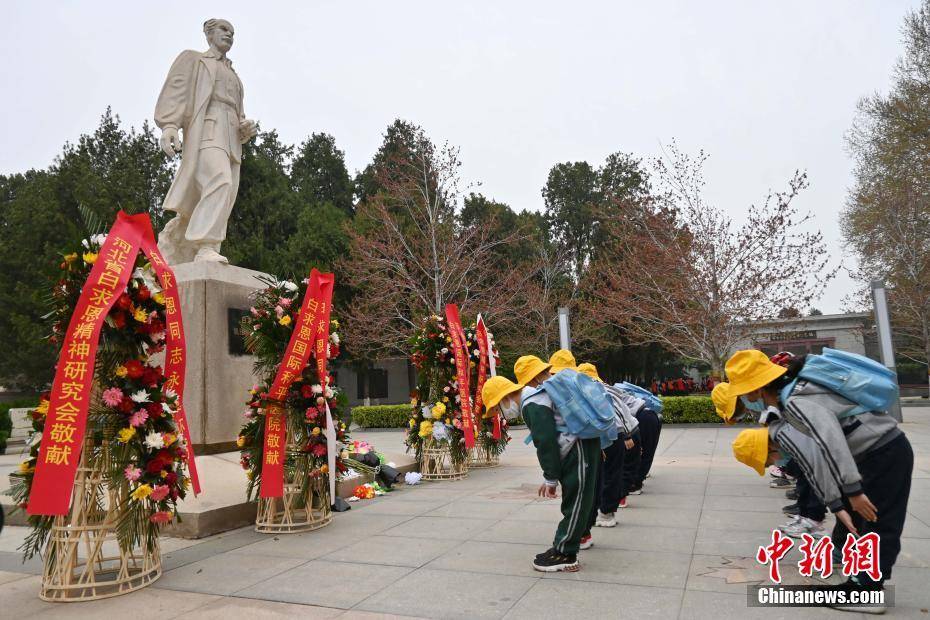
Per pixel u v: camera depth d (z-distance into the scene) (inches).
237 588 145.3
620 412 198.4
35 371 818.2
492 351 351.6
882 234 911.0
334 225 900.0
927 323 876.0
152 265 154.8
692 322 639.1
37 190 897.5
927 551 159.6
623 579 143.6
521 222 1024.2
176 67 316.2
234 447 277.0
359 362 926.4
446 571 153.5
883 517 120.1
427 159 800.9
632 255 692.1
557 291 904.3
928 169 822.5
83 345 136.9
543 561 150.9
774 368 131.3
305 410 207.8
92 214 162.7
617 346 926.4
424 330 333.4
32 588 152.1
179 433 159.0
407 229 808.3
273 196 919.7
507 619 120.7
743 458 140.6
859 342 999.0
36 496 130.2
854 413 120.6
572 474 149.8
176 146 310.8
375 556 169.8
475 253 748.0
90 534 165.9
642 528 195.2
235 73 332.8
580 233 1138.0
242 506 214.4
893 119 864.3
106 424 146.9
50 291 155.3
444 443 317.7
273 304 213.8
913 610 120.4
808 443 122.3
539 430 147.4
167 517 149.1
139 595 142.3
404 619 122.3
